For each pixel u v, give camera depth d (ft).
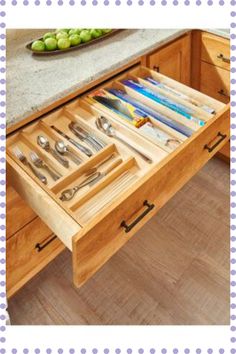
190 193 6.40
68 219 3.10
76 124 4.40
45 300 5.08
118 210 3.17
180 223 5.94
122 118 4.39
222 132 4.29
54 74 4.53
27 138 4.10
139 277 5.28
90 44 5.15
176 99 4.65
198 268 5.37
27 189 3.53
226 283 5.19
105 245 3.26
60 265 5.47
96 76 4.50
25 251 4.59
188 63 6.19
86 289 5.17
